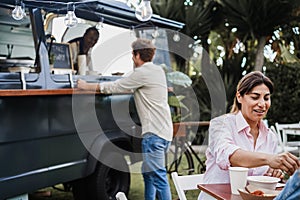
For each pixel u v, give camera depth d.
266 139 2.20
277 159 1.81
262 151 2.16
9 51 3.44
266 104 2.11
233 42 8.15
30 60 3.36
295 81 7.63
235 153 1.95
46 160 3.11
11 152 2.80
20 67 3.40
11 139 2.79
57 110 3.21
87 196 3.86
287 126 5.74
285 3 7.09
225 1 7.46
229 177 2.02
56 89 3.17
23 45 3.39
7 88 2.93
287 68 7.70
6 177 2.76
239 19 7.61
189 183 2.29
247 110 2.12
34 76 3.18
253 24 7.46
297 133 5.47
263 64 7.76
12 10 3.33
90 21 3.96
